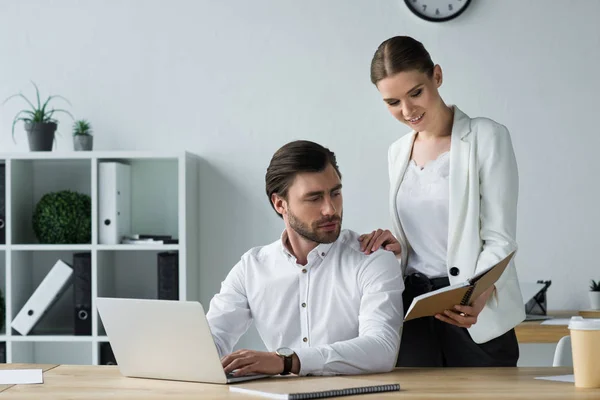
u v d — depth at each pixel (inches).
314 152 73.2
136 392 60.6
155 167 145.0
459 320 75.2
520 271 139.6
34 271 144.9
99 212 135.9
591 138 139.3
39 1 147.5
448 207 89.3
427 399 55.3
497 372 68.2
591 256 138.8
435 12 140.9
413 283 90.7
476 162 87.4
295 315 78.1
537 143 139.8
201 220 144.6
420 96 86.2
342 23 143.3
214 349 62.7
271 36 144.4
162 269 135.8
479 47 140.9
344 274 77.0
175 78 145.6
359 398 56.1
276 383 61.9
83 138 139.3
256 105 144.3
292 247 78.3
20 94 147.3
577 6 139.9
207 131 145.0
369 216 142.0
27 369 74.6
